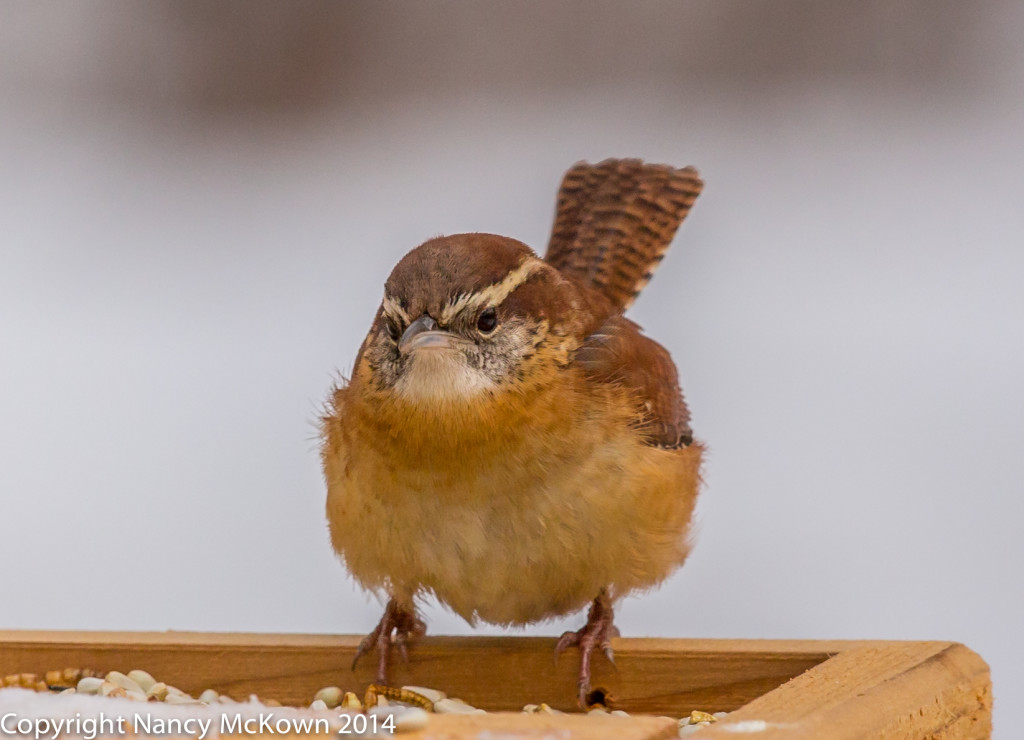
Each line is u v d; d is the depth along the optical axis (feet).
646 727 14.71
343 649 21.58
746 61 53.67
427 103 52.95
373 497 21.01
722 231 48.03
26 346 45.19
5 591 31.01
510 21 52.75
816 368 43.29
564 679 21.27
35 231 50.37
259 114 52.19
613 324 22.90
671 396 22.72
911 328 45.65
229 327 45.06
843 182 50.67
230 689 21.56
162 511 35.45
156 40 52.31
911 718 16.93
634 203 27.68
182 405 41.52
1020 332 45.60
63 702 16.63
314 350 45.16
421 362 20.22
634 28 53.52
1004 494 35.60
